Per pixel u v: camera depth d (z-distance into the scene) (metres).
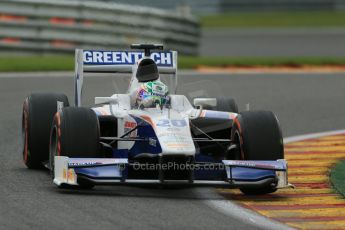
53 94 36.00
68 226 24.83
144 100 31.81
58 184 29.62
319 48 107.00
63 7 80.25
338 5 161.12
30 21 79.19
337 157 39.53
